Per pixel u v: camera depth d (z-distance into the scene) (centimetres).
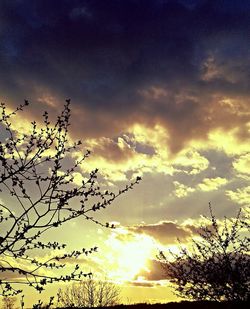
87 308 2255
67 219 623
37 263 613
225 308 1102
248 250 1187
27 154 643
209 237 1220
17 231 581
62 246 628
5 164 612
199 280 1162
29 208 596
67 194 614
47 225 603
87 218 650
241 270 1122
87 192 645
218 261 1160
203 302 1143
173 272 1202
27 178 614
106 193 662
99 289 3506
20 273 592
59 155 631
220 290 1127
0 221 591
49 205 605
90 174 651
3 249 564
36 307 588
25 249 592
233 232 1213
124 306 2230
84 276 630
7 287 582
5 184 602
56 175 611
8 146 638
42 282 598
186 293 1174
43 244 614
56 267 625
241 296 1102
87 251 648
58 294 626
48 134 639
